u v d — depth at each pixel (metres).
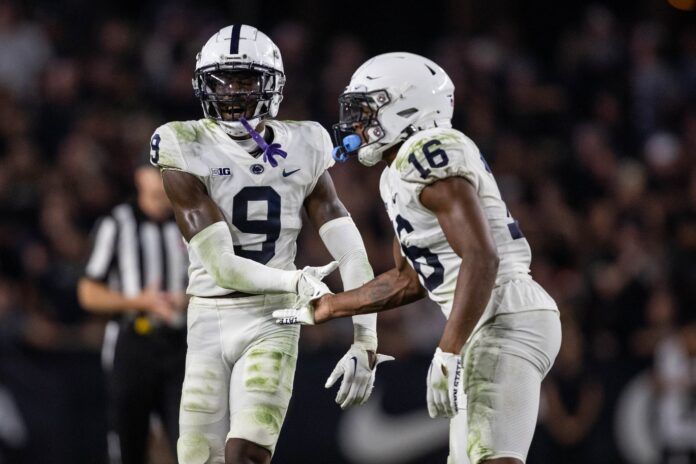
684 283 29.42
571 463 26.44
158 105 33.88
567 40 40.09
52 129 32.31
